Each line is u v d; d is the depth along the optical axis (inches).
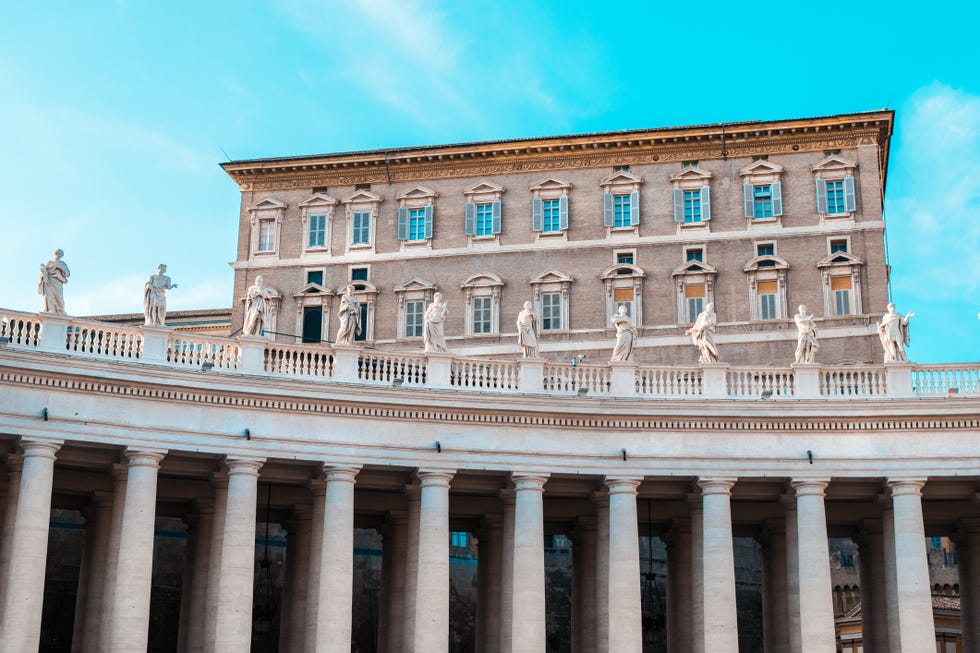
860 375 1609.3
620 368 1612.9
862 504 1749.5
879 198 2733.8
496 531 1754.4
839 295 2699.3
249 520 1465.3
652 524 1817.2
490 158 2856.8
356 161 2878.9
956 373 1594.5
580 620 1734.7
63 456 1488.7
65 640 1982.0
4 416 1386.6
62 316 1457.9
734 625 1519.4
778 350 2679.6
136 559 1412.4
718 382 1608.0
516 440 1557.6
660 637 2359.7
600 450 1569.9
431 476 1530.5
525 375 1596.9
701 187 2792.8
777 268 2709.2
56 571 1993.1
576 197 2832.2
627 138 2792.8
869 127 2741.1
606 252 2792.8
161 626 2054.6
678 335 2721.5
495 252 2824.8
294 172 2918.3
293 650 1664.6
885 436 1568.7
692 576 1632.6
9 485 1487.5
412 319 2827.3
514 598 1519.4
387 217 2888.8
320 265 2881.4
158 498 1673.2
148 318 1510.8
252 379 1488.7
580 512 1747.0
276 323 2869.1
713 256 2755.9
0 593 1437.0
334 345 1567.4
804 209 2751.0
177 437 1460.4
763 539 1815.9
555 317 2775.6
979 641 1717.5
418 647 1480.1
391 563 1750.7
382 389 1524.4
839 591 2484.0
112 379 1435.8
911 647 1493.6
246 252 2910.9
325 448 1509.6
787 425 1578.5
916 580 1513.3
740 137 2778.1
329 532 1488.7
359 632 2241.6
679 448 1573.6
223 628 1425.9
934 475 1551.4
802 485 1560.0
